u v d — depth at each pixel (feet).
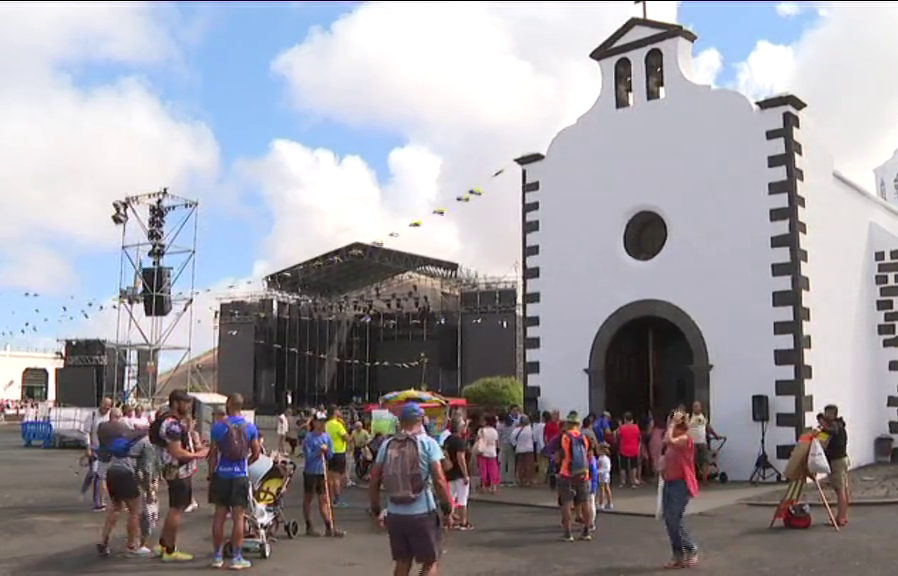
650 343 68.08
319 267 193.67
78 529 40.34
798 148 57.11
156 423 33.06
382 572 31.04
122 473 33.09
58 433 104.37
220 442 31.30
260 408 191.62
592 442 40.93
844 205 63.10
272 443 115.55
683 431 32.32
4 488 58.08
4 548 35.24
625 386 65.46
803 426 54.24
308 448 39.75
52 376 235.81
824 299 58.44
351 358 213.46
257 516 33.65
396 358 210.18
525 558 33.91
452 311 193.67
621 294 63.16
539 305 67.46
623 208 63.82
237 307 197.98
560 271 66.69
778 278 55.93
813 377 55.98
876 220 69.36
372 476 22.90
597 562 32.89
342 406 189.98
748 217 57.62
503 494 54.34
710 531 38.60
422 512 21.95
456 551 35.58
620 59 65.72
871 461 62.64
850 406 60.54
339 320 211.41
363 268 197.77
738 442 56.49
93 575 29.96
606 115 65.67
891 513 42.68
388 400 66.85
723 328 57.98
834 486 39.50
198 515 44.80
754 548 34.50
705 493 50.72
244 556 33.73
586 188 66.13
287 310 198.08
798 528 38.70
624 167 64.18
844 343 60.80
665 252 61.31
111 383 148.36
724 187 58.90
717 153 59.52
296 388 197.98
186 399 33.40
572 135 67.41
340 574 30.68
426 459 22.25
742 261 57.57
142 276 108.37
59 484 60.80
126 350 118.11
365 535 39.52
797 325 55.01
